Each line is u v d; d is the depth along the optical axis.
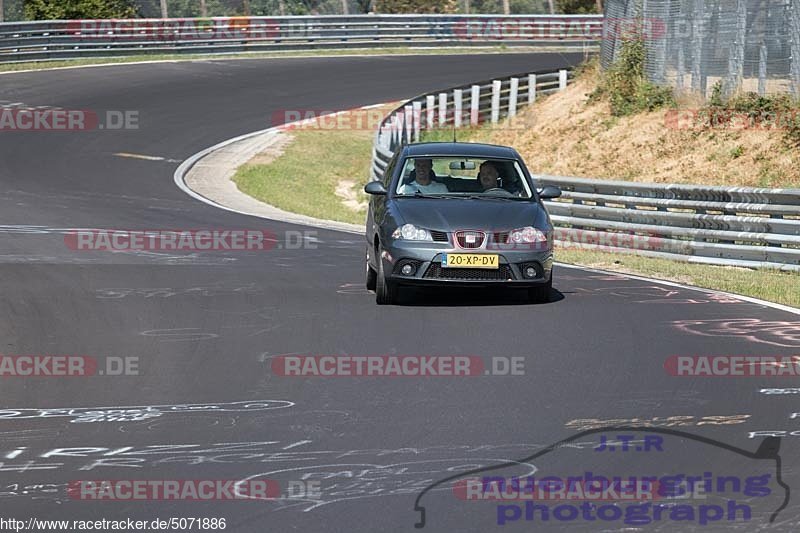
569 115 107.62
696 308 42.31
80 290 45.19
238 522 20.27
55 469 23.31
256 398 29.22
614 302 43.59
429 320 39.62
